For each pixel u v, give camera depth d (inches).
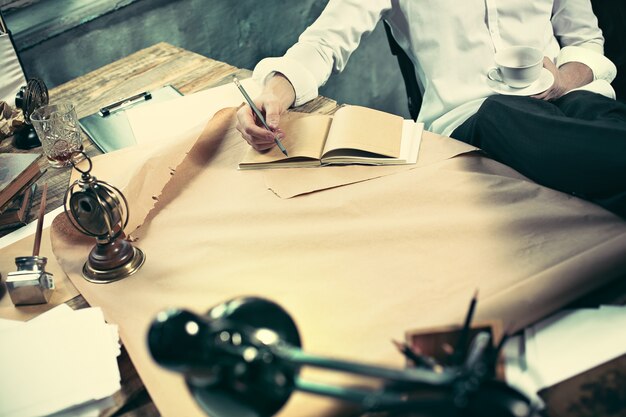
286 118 61.0
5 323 43.1
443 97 70.7
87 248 49.0
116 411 35.5
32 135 68.0
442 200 47.1
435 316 36.5
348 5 69.9
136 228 49.6
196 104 68.1
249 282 42.3
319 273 42.0
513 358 34.3
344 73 134.1
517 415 17.6
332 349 35.7
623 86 81.0
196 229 48.8
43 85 70.3
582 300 37.5
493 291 38.0
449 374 18.2
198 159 57.0
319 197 49.6
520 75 60.5
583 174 46.4
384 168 51.9
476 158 51.9
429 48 70.4
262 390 19.6
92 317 40.6
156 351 19.3
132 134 64.8
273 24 123.2
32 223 54.4
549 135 49.0
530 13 70.2
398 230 44.4
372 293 39.6
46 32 95.7
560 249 40.4
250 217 48.7
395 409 18.1
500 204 45.8
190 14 110.7
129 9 102.7
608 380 32.4
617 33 78.9
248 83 71.0
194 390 21.9
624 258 37.8
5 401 35.4
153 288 43.7
